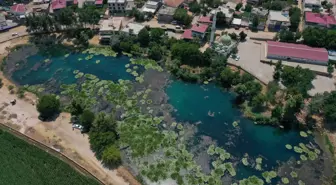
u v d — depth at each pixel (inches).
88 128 4111.7
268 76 4889.3
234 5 6432.1
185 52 5132.9
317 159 3801.7
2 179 3486.7
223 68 4906.5
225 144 4013.3
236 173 3668.8
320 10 6284.5
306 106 4350.4
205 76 4985.2
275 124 4210.1
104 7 6653.5
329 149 3902.6
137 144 3964.1
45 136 4033.0
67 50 5728.3
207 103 4608.8
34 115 4355.3
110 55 5570.9
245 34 5595.5
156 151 3887.8
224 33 5659.5
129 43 5561.0
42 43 5890.8
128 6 6432.1
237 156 3863.2
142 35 5506.9
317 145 3969.0
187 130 4192.9
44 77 5118.1
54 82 5009.8
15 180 3474.4
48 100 4279.0
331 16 5861.2
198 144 4003.4
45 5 6614.2
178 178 3580.2
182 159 3794.3
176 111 4480.8
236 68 5088.6
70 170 3563.0
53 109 4296.3
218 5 6481.3
